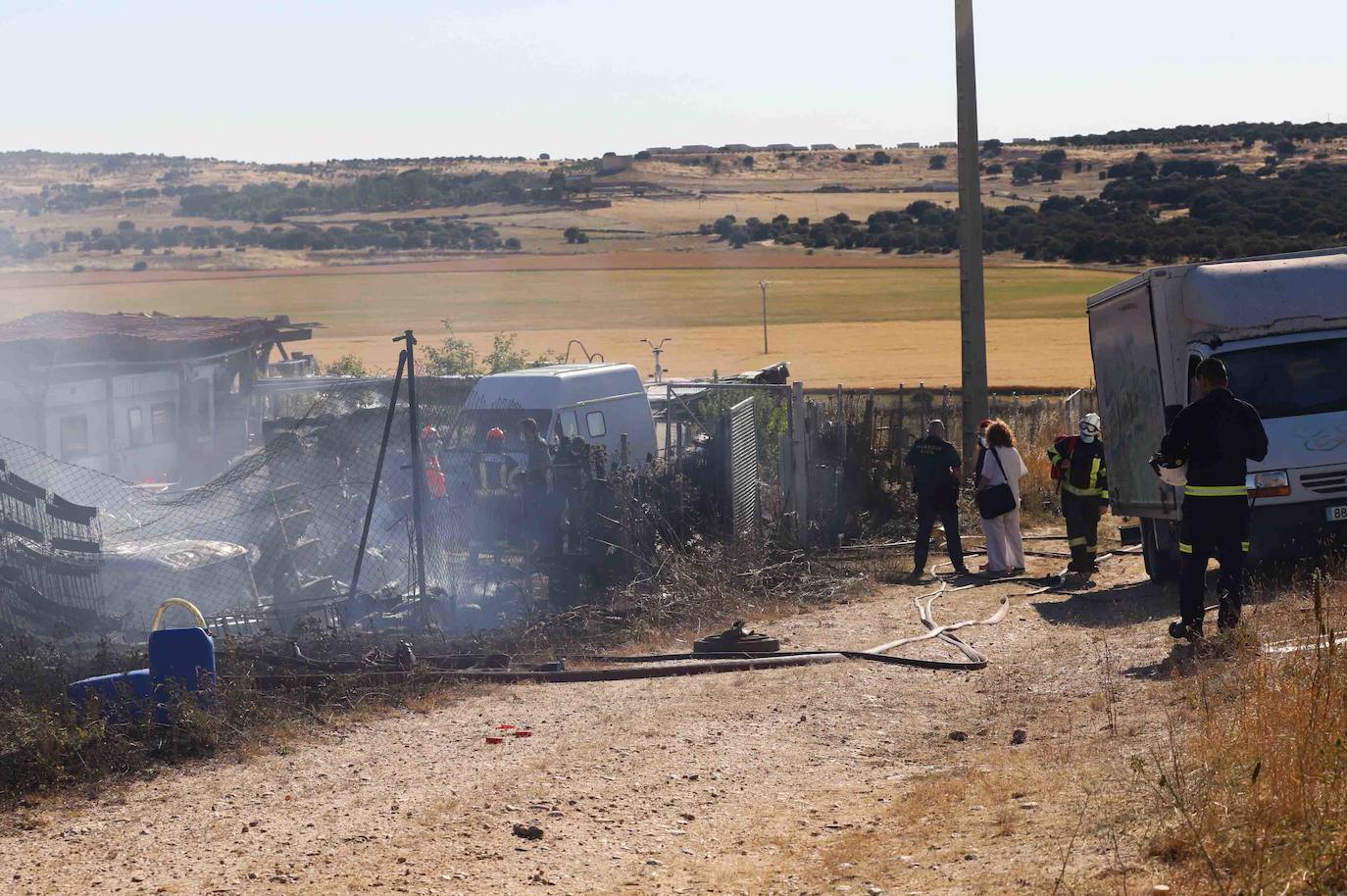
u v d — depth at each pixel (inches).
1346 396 457.7
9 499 422.6
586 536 526.0
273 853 233.6
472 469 564.7
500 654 401.4
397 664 380.8
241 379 740.0
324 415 568.1
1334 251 488.4
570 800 265.0
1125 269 5246.1
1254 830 178.2
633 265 6141.7
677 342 3201.3
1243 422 344.5
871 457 700.0
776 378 1078.4
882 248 6761.8
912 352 2952.8
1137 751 252.7
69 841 243.3
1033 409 945.5
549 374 657.6
